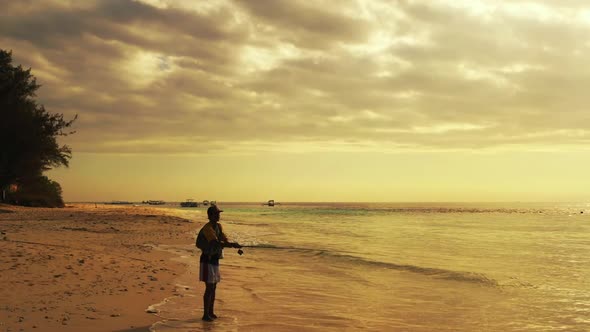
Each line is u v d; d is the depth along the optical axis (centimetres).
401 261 1511
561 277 1209
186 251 1593
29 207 5097
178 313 727
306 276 1184
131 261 1224
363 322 730
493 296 959
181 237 2125
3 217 3084
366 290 1009
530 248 2027
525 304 888
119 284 899
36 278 877
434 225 4266
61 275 928
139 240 1912
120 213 4556
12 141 4328
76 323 623
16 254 1130
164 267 1169
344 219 5644
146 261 1258
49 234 1872
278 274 1204
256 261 1472
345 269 1318
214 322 689
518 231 3412
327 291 988
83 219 3180
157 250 1586
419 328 704
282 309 802
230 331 645
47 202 5738
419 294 975
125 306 736
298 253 1708
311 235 2711
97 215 3831
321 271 1277
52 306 695
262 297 901
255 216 6781
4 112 4262
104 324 631
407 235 2808
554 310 837
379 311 812
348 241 2298
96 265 1090
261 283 1061
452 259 1597
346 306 845
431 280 1149
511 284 1102
